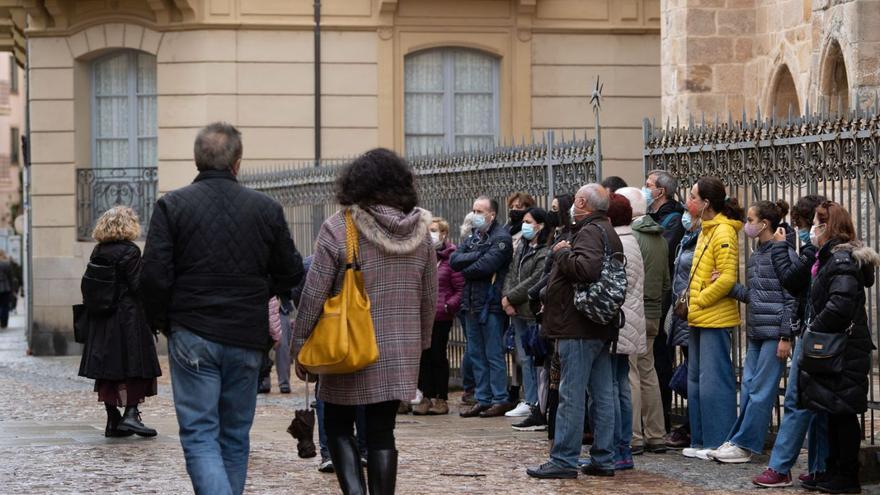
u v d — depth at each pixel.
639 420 20.06
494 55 43.75
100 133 44.78
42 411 27.84
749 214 18.88
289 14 42.75
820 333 16.94
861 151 18.52
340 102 43.00
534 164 26.70
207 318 14.24
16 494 17.47
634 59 43.88
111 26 43.75
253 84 42.78
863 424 18.72
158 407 28.00
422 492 17.36
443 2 43.25
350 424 15.06
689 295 19.72
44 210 44.78
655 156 23.00
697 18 34.81
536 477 18.33
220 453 14.33
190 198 14.41
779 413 19.80
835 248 17.03
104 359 22.36
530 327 21.44
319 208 37.47
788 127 19.92
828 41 30.39
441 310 25.75
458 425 24.16
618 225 18.92
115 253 22.42
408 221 14.80
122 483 18.22
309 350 14.60
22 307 86.94
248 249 14.42
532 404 24.42
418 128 43.81
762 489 17.70
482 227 25.20
